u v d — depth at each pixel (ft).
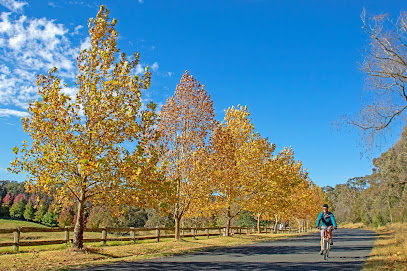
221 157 76.43
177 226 74.95
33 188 45.65
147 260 40.60
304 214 177.47
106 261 39.14
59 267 33.83
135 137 48.16
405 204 209.36
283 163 115.44
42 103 44.83
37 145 44.57
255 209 96.02
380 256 43.14
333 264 36.70
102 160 43.09
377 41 46.44
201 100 75.05
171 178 71.72
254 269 32.50
